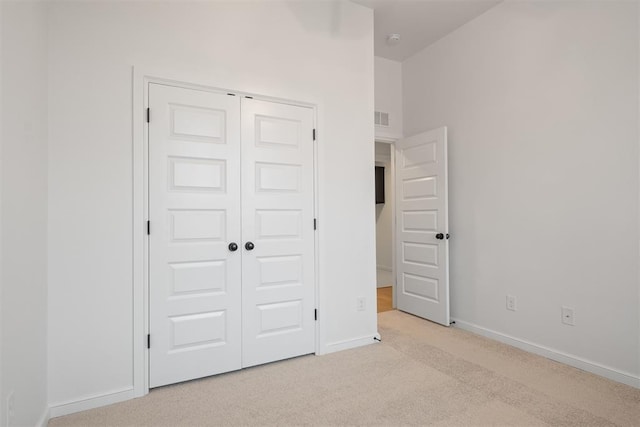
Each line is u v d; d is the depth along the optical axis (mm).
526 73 2734
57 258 1846
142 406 1928
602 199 2264
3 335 1270
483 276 3090
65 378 1858
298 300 2602
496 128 2979
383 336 3068
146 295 2090
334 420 1780
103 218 1963
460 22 3229
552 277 2553
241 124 2406
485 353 2666
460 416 1804
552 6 2549
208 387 2139
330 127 2752
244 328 2393
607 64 2238
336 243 2760
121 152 2016
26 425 1511
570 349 2436
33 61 1618
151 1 2119
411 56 3900
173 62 2172
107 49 1991
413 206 3732
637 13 2096
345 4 2852
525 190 2744
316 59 2697
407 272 3826
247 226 2410
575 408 1870
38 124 1686
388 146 6348
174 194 2182
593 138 2312
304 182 2637
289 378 2252
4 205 1288
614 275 2203
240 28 2395
